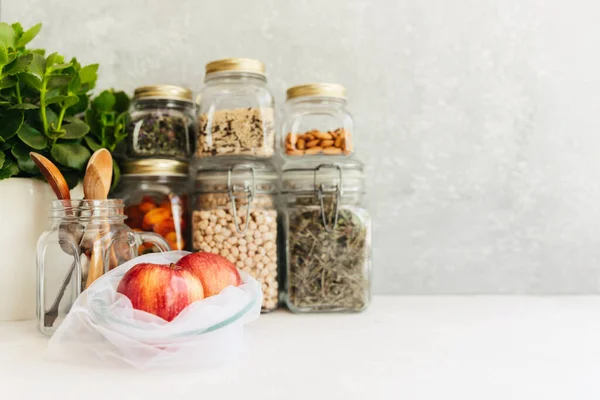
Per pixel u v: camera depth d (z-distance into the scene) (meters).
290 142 0.98
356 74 1.12
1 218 0.88
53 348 0.69
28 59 0.85
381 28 1.12
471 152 1.13
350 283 0.95
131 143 0.99
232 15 1.12
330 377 0.63
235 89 0.96
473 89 1.12
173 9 1.12
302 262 0.95
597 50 1.12
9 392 0.59
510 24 1.12
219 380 0.62
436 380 0.62
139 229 0.99
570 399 0.57
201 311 0.67
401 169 1.13
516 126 1.12
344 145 0.96
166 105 1.00
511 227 1.13
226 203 0.96
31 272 0.90
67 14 1.11
